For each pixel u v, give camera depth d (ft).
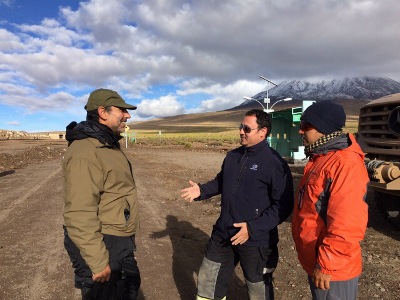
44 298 14.37
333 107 8.70
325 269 7.99
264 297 11.39
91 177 8.54
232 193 11.41
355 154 8.39
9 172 51.06
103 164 8.77
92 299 9.11
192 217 26.96
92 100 9.21
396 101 20.03
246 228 10.70
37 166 59.57
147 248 20.18
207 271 12.01
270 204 11.27
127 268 9.50
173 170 54.90
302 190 9.06
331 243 7.92
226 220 11.48
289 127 53.26
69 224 8.39
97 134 8.80
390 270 16.88
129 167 9.61
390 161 20.40
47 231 22.93
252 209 11.15
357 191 8.00
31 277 16.24
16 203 30.60
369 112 22.68
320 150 8.79
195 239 21.99
